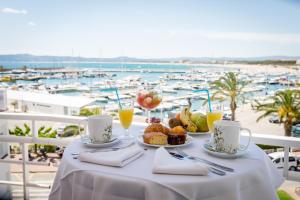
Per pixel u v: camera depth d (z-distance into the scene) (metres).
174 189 0.78
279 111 10.58
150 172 0.87
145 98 1.49
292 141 1.49
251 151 1.11
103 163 0.93
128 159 0.96
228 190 0.83
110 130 1.19
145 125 1.67
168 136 1.16
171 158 0.96
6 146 2.43
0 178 2.34
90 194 0.88
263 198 0.92
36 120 1.90
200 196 0.81
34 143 1.88
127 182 0.82
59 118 1.86
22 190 2.18
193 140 1.28
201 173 0.84
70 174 0.93
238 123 1.05
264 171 0.96
